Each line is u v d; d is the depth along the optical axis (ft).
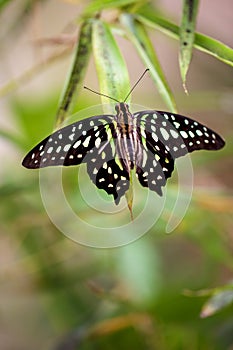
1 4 2.52
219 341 2.78
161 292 2.75
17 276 3.15
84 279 3.11
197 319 2.73
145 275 2.81
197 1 2.14
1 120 3.51
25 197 2.96
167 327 2.83
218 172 3.50
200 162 2.76
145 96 3.22
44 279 3.15
